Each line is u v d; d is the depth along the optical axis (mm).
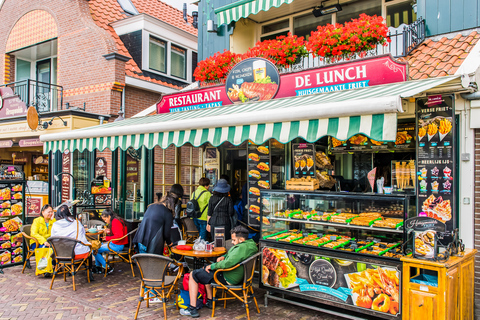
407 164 5469
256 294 6027
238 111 5691
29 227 7453
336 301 4777
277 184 7277
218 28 8922
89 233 7328
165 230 5918
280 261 5328
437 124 4977
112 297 5789
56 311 5184
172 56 12727
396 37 6270
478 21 5988
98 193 9398
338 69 5812
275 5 7359
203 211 7746
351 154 6895
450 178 4871
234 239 5215
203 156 9992
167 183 9977
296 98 5918
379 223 4688
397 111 3678
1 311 5164
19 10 13086
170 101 8281
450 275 4094
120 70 10602
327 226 5398
